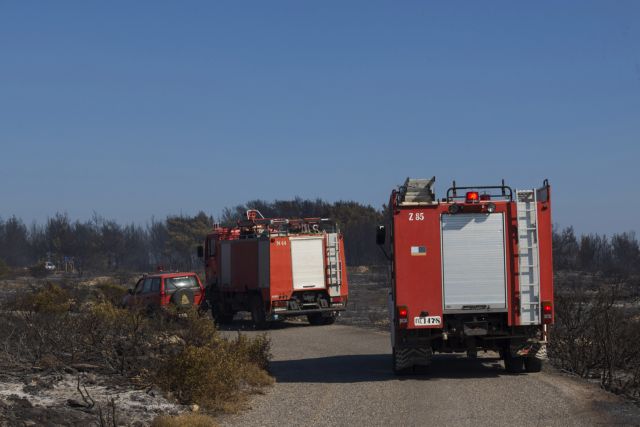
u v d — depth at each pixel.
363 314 33.81
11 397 10.84
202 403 11.77
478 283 14.31
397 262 14.37
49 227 84.50
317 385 14.00
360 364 17.25
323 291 29.05
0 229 94.12
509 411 10.85
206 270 34.44
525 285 14.27
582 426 9.69
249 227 31.20
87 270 79.88
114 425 9.53
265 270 28.72
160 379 12.41
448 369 15.89
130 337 16.33
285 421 10.59
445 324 14.44
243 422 10.59
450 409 11.12
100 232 87.06
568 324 16.30
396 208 14.45
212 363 12.31
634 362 15.40
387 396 12.49
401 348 14.57
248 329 29.53
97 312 18.86
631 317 17.62
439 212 14.41
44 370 13.95
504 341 14.86
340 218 90.38
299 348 21.42
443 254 14.36
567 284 33.47
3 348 14.95
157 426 9.80
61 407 10.76
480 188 14.55
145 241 97.38
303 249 28.86
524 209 14.33
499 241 14.35
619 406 11.15
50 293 28.91
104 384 13.11
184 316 22.09
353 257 75.56
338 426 10.11
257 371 14.48
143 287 29.80
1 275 62.03
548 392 12.51
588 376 14.57
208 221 94.50
